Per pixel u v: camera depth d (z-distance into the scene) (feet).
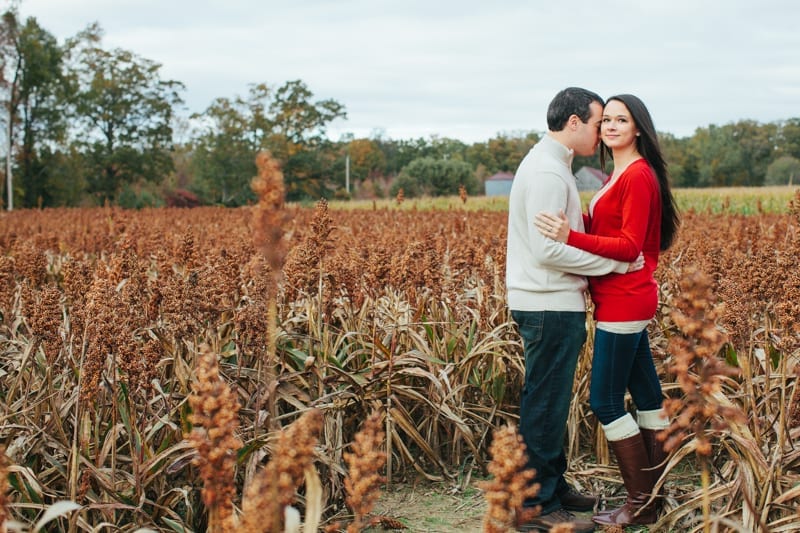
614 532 11.84
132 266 16.63
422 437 15.61
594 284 12.59
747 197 91.20
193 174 262.67
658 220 12.47
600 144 13.69
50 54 194.80
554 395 12.28
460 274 19.39
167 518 11.14
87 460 10.86
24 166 196.95
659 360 16.53
